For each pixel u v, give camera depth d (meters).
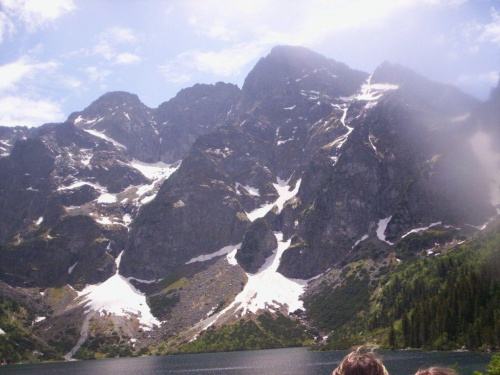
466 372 140.25
